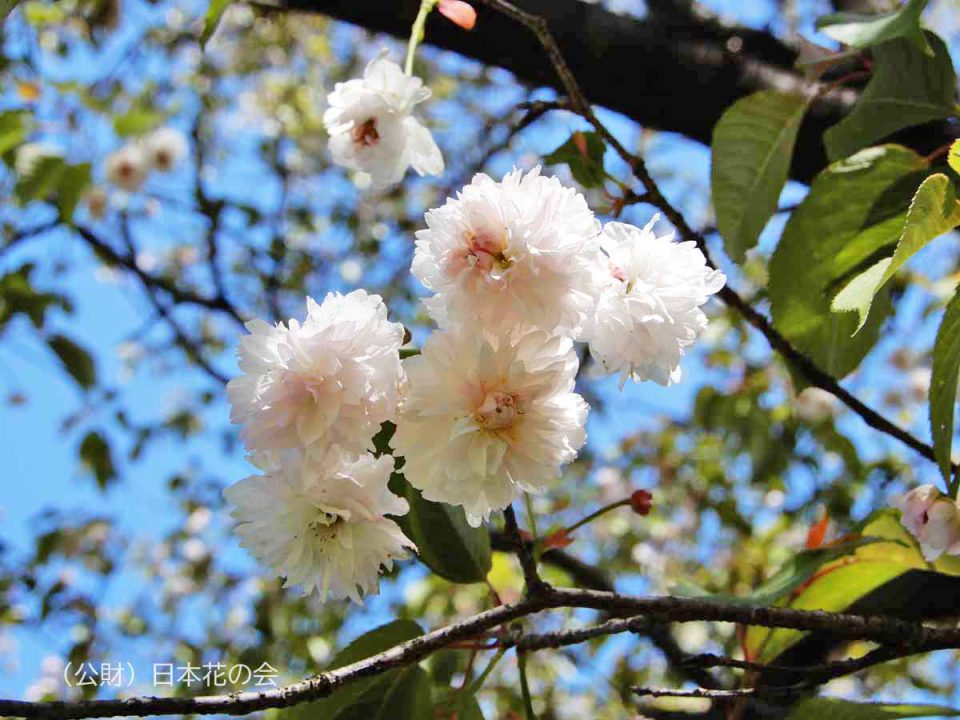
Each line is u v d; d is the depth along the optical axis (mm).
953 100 333
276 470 239
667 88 427
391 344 233
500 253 228
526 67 434
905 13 301
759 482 705
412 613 707
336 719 275
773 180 354
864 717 284
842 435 739
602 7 431
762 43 429
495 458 225
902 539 329
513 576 624
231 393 231
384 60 313
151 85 1055
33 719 198
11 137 564
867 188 323
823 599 341
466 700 275
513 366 226
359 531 245
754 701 339
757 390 729
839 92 408
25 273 713
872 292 243
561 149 332
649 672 747
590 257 231
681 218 331
